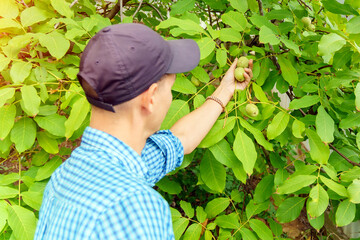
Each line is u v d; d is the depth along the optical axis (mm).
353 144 1892
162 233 785
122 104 857
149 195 781
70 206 769
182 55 1076
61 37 1479
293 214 1588
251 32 1847
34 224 1303
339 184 1354
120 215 720
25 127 1475
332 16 2021
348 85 1601
